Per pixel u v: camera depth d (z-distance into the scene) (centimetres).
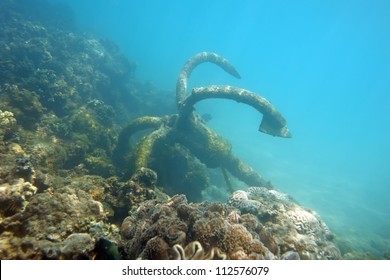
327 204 1848
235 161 1145
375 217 1852
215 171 1589
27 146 768
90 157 951
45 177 609
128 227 498
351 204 1975
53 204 472
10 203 464
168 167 1070
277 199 769
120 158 1123
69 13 3425
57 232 440
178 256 365
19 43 1648
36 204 464
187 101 1029
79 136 998
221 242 395
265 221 639
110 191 649
